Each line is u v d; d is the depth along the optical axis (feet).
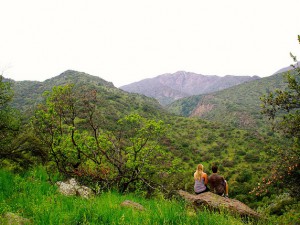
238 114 641.40
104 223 17.69
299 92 30.81
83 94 48.11
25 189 25.63
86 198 26.48
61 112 46.32
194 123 431.02
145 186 47.19
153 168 51.78
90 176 41.06
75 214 18.11
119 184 46.14
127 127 53.98
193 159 269.44
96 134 48.03
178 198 26.84
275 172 29.19
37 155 39.04
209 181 32.73
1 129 39.34
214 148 320.70
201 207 24.29
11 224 15.75
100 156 48.85
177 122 430.20
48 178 32.71
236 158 282.36
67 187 29.30
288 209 35.04
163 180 48.47
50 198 21.90
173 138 318.45
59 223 16.15
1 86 41.42
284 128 30.60
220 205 23.53
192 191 41.39
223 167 256.93
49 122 44.45
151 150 51.62
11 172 31.35
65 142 46.62
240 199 157.38
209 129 402.93
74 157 47.06
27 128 42.27
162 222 17.87
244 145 324.80
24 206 20.21
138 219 18.19
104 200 24.09
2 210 17.47
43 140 41.86
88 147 46.80
